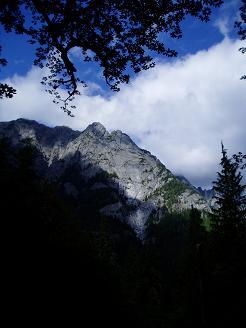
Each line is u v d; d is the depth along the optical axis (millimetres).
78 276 14094
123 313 16500
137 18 12805
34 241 13602
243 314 24500
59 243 15578
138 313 19094
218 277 28266
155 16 12758
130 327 16703
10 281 11273
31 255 12703
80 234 22312
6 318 10336
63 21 12375
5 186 17797
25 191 19219
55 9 12203
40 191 28500
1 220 13508
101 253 34281
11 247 12414
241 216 37438
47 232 15945
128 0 12359
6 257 11938
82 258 16094
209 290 28453
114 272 18641
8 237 12805
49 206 26031
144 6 12531
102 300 14852
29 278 11797
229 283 27250
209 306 27406
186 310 33125
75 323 12297
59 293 12469
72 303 12695
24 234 13539
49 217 20969
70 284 13164
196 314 29953
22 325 10531
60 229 19766
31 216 15844
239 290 26547
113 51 13531
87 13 12531
